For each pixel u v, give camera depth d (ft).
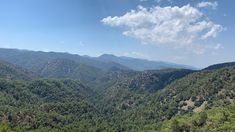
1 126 648.38
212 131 619.26
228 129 605.73
